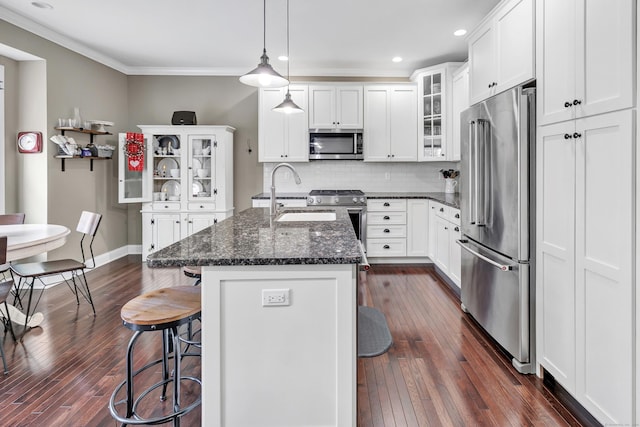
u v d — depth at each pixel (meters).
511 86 2.24
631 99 1.35
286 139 4.87
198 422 1.73
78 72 4.21
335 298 1.33
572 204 1.71
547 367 1.95
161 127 4.75
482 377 2.09
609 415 1.49
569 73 1.71
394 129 4.86
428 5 3.24
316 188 5.21
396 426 1.68
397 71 5.11
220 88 5.15
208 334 1.32
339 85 4.83
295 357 1.34
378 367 2.21
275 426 1.35
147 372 2.16
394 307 3.21
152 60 4.75
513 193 2.11
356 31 3.80
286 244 1.52
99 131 4.27
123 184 4.61
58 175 3.95
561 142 1.79
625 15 1.37
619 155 1.41
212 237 1.69
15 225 2.93
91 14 3.41
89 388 1.98
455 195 4.64
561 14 1.77
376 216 4.62
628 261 1.37
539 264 2.01
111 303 3.31
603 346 1.52
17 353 2.38
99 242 4.63
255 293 1.33
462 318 2.96
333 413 1.36
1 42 3.30
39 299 3.18
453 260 3.58
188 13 3.39
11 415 1.76
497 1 3.17
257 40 4.04
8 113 3.66
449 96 4.51
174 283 3.90
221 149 4.79
